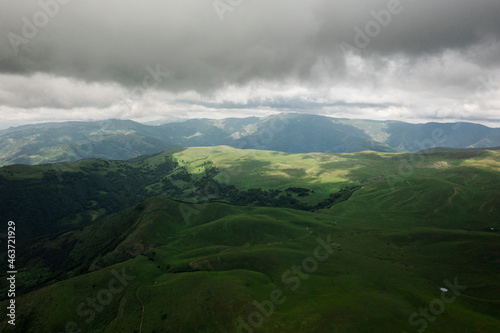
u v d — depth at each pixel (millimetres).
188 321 79750
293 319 70000
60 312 94125
